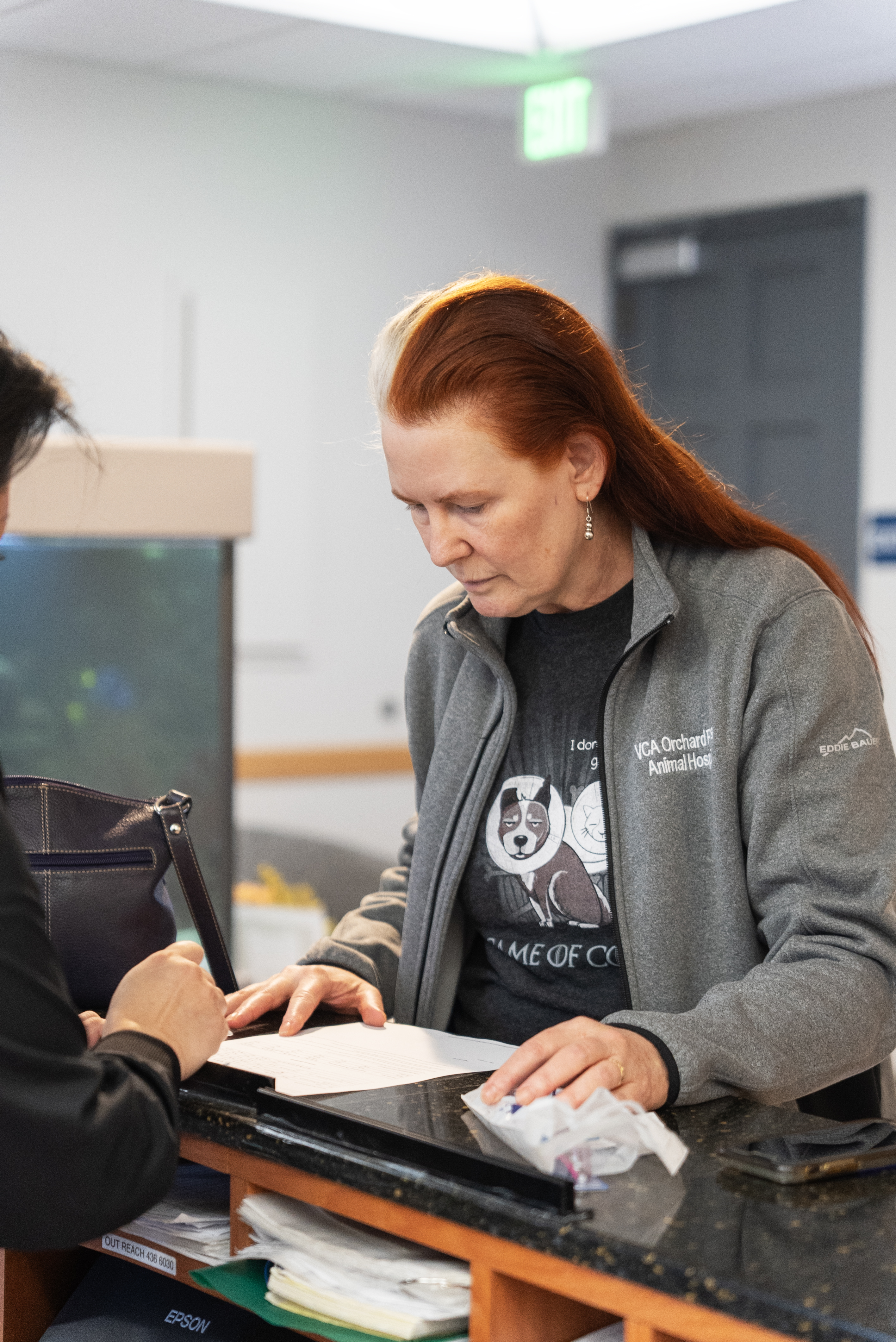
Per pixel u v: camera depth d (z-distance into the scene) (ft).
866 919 4.00
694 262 17.33
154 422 15.10
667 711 4.37
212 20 12.60
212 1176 4.18
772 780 4.17
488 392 3.94
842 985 3.87
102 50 13.76
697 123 16.97
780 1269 2.65
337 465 16.40
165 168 14.90
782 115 16.22
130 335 14.85
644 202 17.84
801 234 16.29
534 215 17.57
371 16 11.83
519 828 4.64
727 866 4.28
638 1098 3.43
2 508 3.19
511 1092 3.43
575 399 4.13
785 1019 3.76
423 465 3.99
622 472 4.40
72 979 4.39
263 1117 3.51
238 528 7.34
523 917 4.63
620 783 4.41
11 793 4.42
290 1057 3.95
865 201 15.58
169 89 14.83
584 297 18.06
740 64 13.79
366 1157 3.25
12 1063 2.87
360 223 16.29
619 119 16.48
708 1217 2.90
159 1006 3.49
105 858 4.43
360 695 16.75
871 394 15.81
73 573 7.18
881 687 4.42
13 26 12.90
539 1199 2.92
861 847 4.08
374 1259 3.27
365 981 4.69
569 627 4.62
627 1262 2.74
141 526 7.13
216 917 4.62
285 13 11.73
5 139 13.92
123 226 14.70
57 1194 2.91
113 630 7.30
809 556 4.58
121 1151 3.00
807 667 4.20
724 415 17.26
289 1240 3.40
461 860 4.73
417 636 5.16
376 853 13.64
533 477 4.04
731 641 4.31
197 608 7.46
